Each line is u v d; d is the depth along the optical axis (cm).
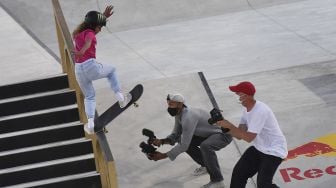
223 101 3441
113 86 2462
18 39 4044
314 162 2788
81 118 2850
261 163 2273
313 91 3462
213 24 4775
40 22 4953
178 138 2677
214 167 2589
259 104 2245
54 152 2761
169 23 4925
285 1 5044
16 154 2730
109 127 3222
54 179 2686
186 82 3569
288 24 4544
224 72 3853
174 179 2762
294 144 2952
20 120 2859
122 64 4172
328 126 3077
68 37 2723
